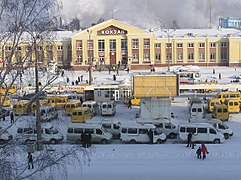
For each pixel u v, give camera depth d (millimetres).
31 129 19453
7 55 18625
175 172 29797
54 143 38156
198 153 33094
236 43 109250
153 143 38281
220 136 38094
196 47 109875
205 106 55094
